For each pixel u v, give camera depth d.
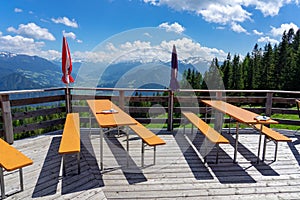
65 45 3.82
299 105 4.35
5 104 3.53
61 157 3.13
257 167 2.94
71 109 4.46
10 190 2.26
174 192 2.30
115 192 2.27
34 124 4.03
